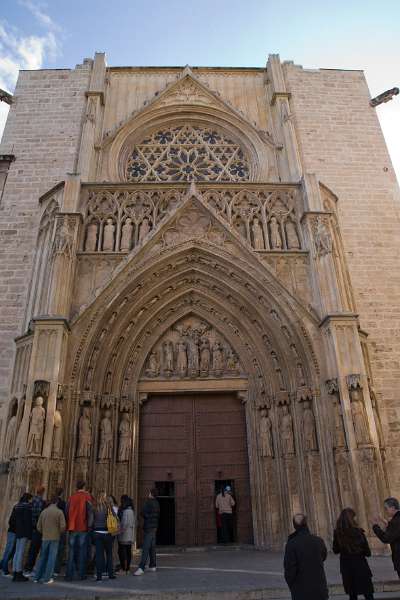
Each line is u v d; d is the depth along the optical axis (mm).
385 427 16703
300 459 15406
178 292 18484
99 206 18984
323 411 15219
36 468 12703
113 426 15906
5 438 14438
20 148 22219
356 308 18609
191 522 15953
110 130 24031
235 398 17812
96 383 15820
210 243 17812
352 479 13547
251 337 17719
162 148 24109
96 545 9930
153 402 17641
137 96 25531
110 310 16266
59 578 10156
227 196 19562
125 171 23078
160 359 18047
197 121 24984
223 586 8547
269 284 17062
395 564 6805
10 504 12523
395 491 15758
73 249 16906
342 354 15109
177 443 17047
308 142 23453
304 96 25141
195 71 26562
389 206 21531
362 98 25359
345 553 7133
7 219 20047
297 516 6074
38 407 13367
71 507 10289
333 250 17656
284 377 16766
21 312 17891
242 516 16172
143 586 8789
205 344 18234
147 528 10891
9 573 11258
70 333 15406
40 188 21016
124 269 16781
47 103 23922
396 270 19766
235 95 25828
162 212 18672
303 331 16125
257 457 16391
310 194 18859
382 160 23016
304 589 5457
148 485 16375
